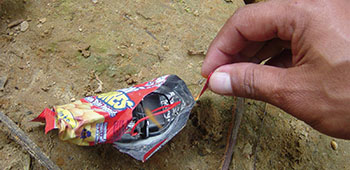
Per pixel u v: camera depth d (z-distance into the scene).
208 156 0.23
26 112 0.22
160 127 0.19
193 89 0.25
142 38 0.27
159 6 0.29
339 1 0.17
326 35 0.16
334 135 0.18
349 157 0.25
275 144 0.24
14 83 0.23
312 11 0.17
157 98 0.20
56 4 0.26
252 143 0.24
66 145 0.21
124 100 0.18
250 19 0.19
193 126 0.23
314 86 0.16
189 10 0.29
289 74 0.17
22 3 0.26
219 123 0.24
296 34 0.17
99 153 0.21
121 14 0.27
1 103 0.22
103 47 0.25
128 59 0.25
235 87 0.19
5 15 0.25
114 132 0.17
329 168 0.25
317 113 0.17
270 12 0.18
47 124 0.17
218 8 0.30
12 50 0.24
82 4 0.27
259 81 0.18
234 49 0.22
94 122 0.17
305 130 0.26
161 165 0.22
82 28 0.26
